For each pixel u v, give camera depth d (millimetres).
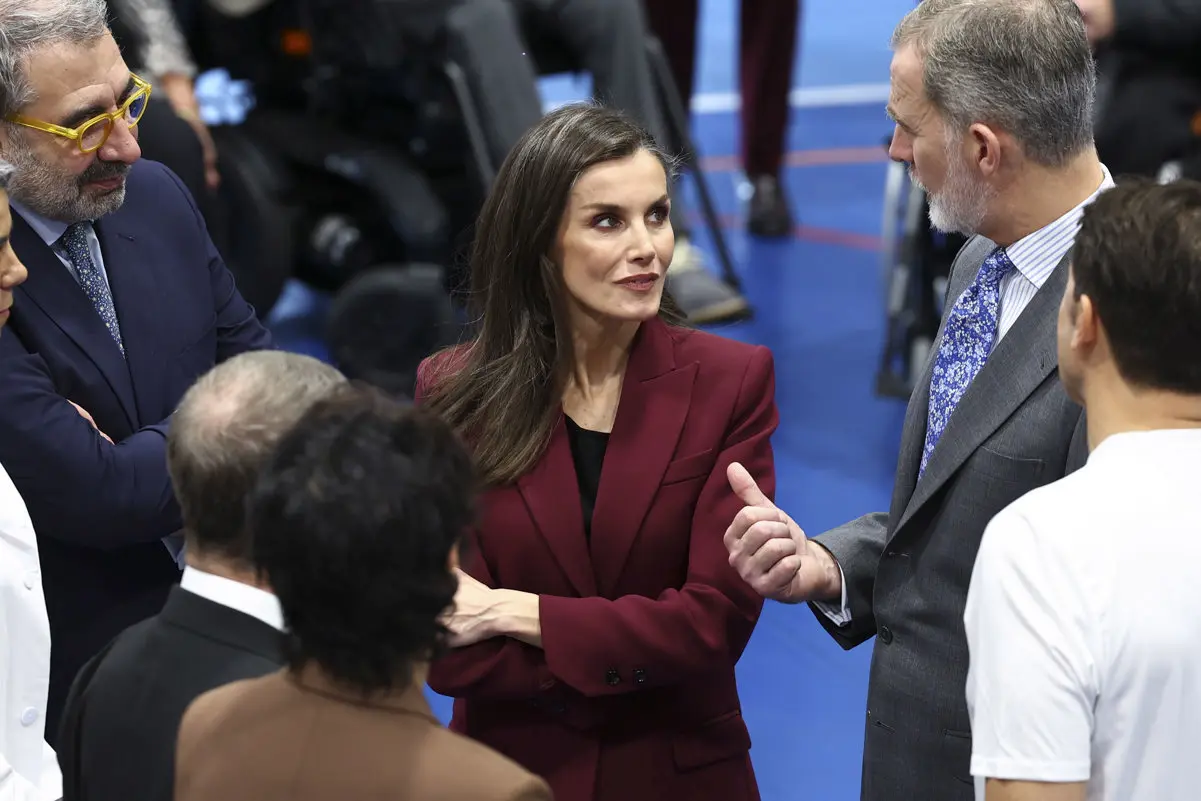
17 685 7398
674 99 20766
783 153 27797
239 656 5402
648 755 7527
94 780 5406
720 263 26234
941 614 7137
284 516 4645
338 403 4953
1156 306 5285
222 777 4762
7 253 7410
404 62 18188
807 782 12336
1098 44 17391
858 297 24609
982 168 6824
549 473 7488
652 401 7555
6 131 8008
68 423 8180
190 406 5547
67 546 8648
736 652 7496
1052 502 5367
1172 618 5148
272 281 19297
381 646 4676
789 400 20453
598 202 7051
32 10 7902
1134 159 17609
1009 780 5219
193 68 17750
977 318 7266
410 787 4586
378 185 18797
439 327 18609
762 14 26375
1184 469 5336
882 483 17766
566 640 7164
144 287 8891
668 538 7477
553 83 39500
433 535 4676
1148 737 5223
